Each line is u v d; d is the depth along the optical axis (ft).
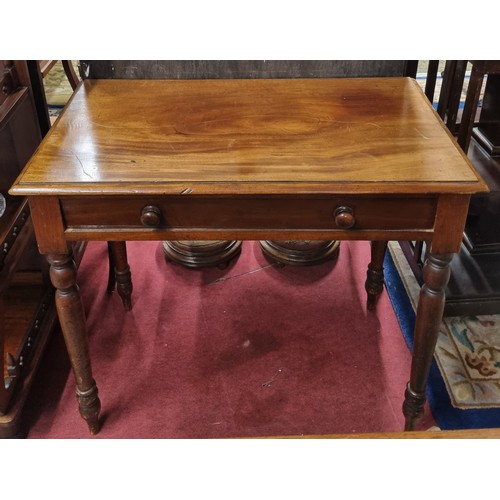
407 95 5.45
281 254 7.45
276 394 5.90
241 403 5.81
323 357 6.29
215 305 6.98
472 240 6.91
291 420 5.64
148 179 4.18
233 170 4.28
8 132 5.97
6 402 5.30
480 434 3.02
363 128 4.84
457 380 5.99
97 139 4.71
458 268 6.81
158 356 6.32
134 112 5.14
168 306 6.97
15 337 5.95
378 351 6.35
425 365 4.98
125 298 6.79
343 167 4.30
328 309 6.91
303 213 4.31
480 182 4.12
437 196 4.19
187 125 4.92
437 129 4.82
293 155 4.46
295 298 7.07
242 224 4.37
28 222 5.70
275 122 4.96
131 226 4.38
